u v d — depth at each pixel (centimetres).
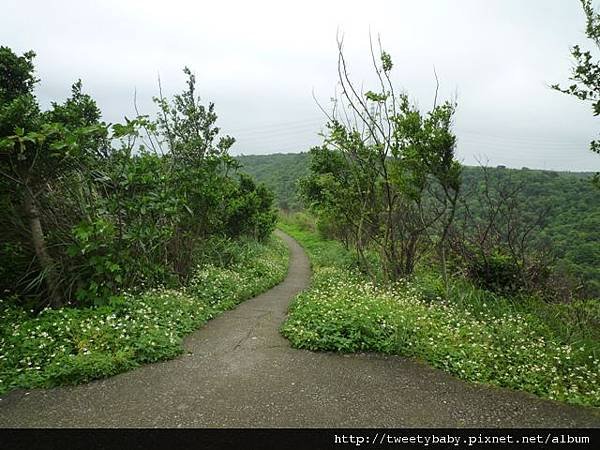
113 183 679
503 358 506
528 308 753
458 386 441
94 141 668
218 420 358
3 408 375
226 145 970
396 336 538
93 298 611
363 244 1231
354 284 909
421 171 748
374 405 393
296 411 377
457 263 964
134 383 429
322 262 1633
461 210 1127
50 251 646
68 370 425
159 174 750
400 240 942
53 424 348
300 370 473
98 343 486
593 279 1067
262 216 1955
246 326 669
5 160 581
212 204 904
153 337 516
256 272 1191
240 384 432
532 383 450
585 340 585
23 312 576
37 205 623
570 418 381
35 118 583
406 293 777
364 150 887
